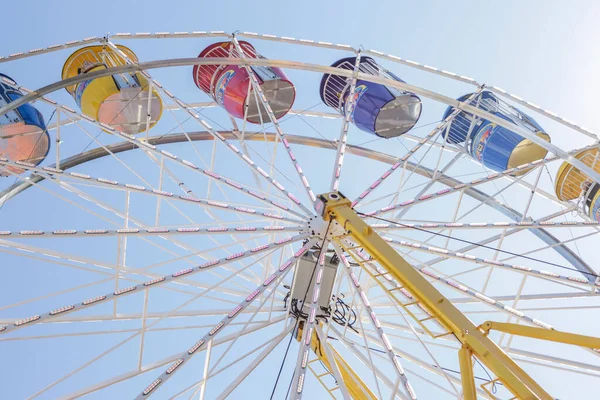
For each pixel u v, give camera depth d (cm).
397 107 2583
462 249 2275
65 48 2333
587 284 2005
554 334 1466
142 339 1797
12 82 2330
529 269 2008
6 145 2405
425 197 2147
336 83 2691
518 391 1351
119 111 2553
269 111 2288
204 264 1795
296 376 1574
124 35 2386
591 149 2459
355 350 1969
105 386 1738
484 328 1508
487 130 2595
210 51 2588
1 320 1809
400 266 1600
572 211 2520
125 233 1844
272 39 2462
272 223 2247
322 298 2109
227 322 1661
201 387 1614
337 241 1898
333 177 2022
